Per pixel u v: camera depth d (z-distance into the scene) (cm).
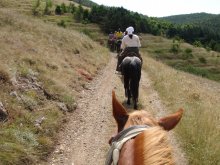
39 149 457
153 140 120
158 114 689
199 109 689
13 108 507
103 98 770
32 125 500
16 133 451
